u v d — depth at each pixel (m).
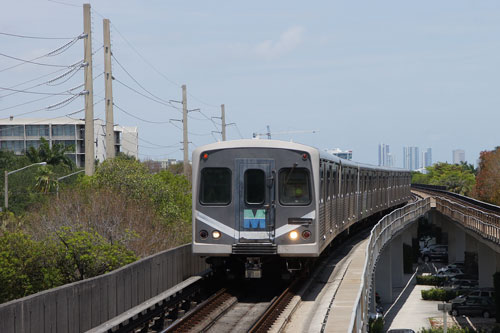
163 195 48.03
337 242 41.94
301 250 26.20
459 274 85.94
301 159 26.48
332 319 21.86
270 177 26.39
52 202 41.69
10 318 15.48
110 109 43.47
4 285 29.53
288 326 22.80
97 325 20.00
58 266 31.27
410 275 97.44
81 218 39.94
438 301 75.81
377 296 68.50
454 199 96.31
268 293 29.16
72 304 18.48
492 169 131.38
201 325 21.98
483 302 67.06
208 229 26.42
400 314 69.00
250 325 22.67
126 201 43.41
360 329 18.78
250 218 26.28
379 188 61.50
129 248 38.88
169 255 26.86
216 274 31.55
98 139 167.12
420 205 80.50
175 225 46.34
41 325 16.84
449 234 109.12
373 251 36.72
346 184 40.09
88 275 31.28
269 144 26.55
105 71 42.81
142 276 23.69
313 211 26.39
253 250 26.11
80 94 40.75
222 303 26.02
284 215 26.33
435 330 56.56
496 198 122.69
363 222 55.91
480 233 55.44
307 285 29.89
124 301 22.05
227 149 26.53
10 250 30.58
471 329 60.25
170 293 24.73
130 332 20.81
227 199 26.44
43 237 37.66
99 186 44.94
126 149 187.12
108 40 42.62
